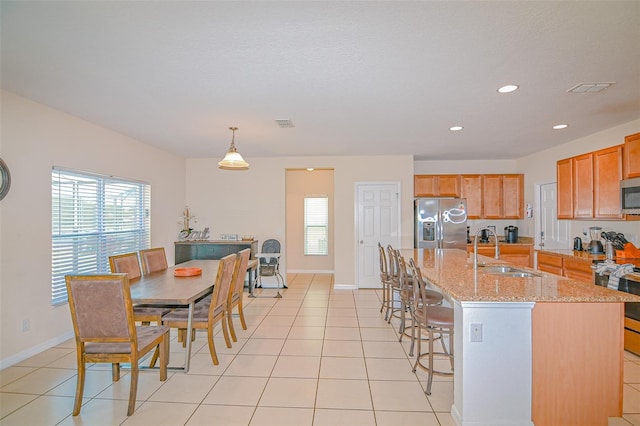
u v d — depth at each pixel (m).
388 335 3.85
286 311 4.83
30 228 3.28
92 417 2.31
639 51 2.25
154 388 2.70
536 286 2.37
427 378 2.83
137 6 1.75
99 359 2.37
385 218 6.24
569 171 4.54
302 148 5.54
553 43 2.14
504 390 2.12
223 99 3.18
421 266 3.34
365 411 2.38
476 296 2.10
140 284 3.26
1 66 2.47
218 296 3.18
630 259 3.65
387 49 2.22
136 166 4.98
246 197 6.47
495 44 2.16
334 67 2.49
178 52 2.26
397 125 4.10
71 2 1.71
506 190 6.44
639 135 3.42
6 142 3.04
